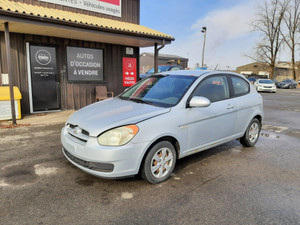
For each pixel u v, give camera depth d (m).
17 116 6.97
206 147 4.10
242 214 2.75
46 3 7.73
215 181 3.55
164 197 3.06
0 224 2.45
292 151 5.06
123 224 2.51
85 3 8.61
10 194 3.00
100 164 3.01
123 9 9.82
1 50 7.15
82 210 2.73
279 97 18.28
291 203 3.00
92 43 8.95
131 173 3.12
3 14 5.45
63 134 3.58
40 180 3.39
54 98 8.36
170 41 9.15
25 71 7.63
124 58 10.04
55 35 7.74
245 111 4.78
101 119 3.29
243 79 5.06
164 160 3.44
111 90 9.85
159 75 4.65
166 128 3.35
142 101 3.93
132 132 3.06
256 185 3.46
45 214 2.63
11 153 4.38
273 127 7.43
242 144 5.27
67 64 8.47
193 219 2.63
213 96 4.21
